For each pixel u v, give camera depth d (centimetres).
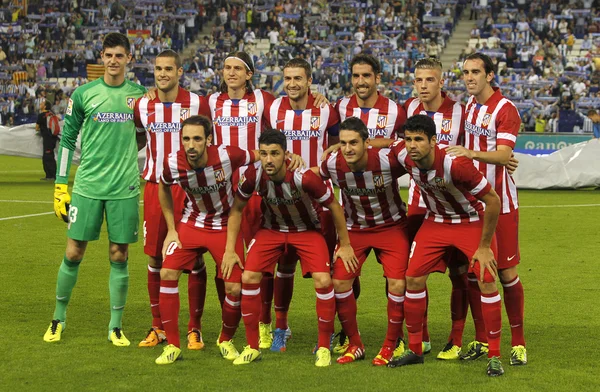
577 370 510
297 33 3209
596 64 2762
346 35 3142
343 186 536
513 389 468
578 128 2459
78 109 590
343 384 476
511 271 537
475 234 520
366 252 554
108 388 465
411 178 526
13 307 684
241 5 3325
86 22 3369
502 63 2806
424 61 568
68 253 585
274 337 575
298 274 866
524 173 1744
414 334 528
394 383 479
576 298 740
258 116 605
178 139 593
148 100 595
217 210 543
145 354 546
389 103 592
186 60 3089
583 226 1212
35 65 3131
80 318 652
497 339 513
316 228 549
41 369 504
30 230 1148
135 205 589
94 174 584
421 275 521
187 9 3328
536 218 1299
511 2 3197
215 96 616
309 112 593
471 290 547
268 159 507
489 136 553
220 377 490
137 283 802
